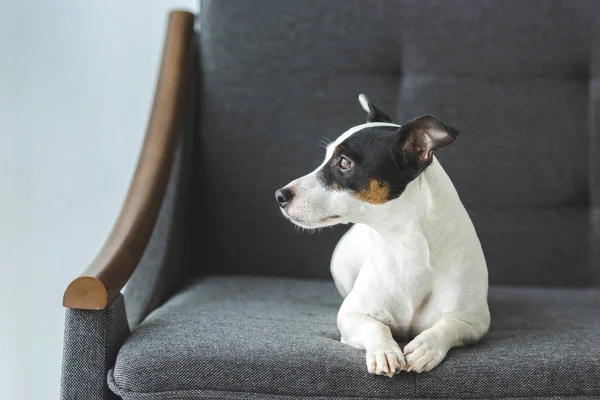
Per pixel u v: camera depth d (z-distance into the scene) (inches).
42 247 100.6
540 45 92.5
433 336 63.1
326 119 93.2
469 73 92.9
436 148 61.8
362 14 93.0
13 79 99.0
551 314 78.6
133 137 101.3
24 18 99.0
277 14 93.3
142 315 79.0
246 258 94.3
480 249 69.9
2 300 100.4
